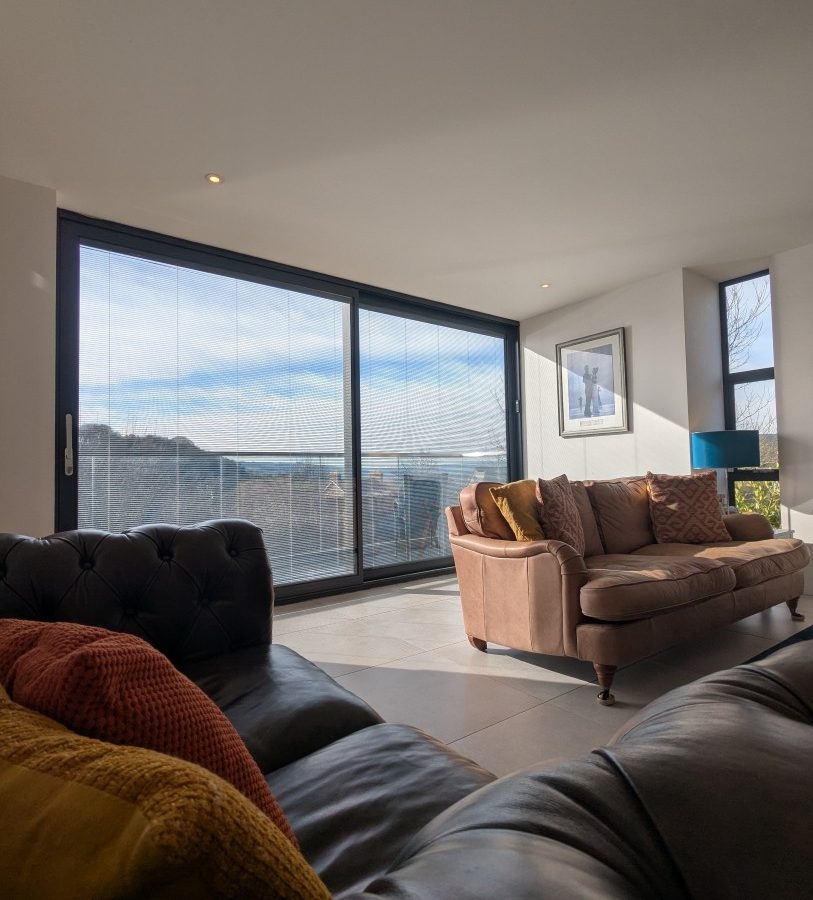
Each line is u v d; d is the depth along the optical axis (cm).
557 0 193
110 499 339
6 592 128
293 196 318
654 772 48
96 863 29
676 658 276
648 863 40
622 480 388
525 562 262
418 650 295
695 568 263
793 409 415
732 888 38
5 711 46
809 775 50
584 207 340
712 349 470
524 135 268
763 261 436
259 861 32
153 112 244
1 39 202
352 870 70
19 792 35
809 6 199
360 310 470
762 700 72
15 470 287
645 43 214
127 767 34
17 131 254
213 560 160
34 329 295
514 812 43
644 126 263
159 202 321
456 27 203
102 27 198
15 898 30
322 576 425
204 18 195
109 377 341
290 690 126
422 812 81
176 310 369
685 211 349
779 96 245
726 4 197
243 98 237
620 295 486
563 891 33
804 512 409
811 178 312
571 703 226
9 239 290
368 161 286
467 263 423
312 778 93
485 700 229
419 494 500
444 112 250
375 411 474
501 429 570
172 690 58
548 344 551
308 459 425
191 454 371
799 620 337
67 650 60
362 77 227
